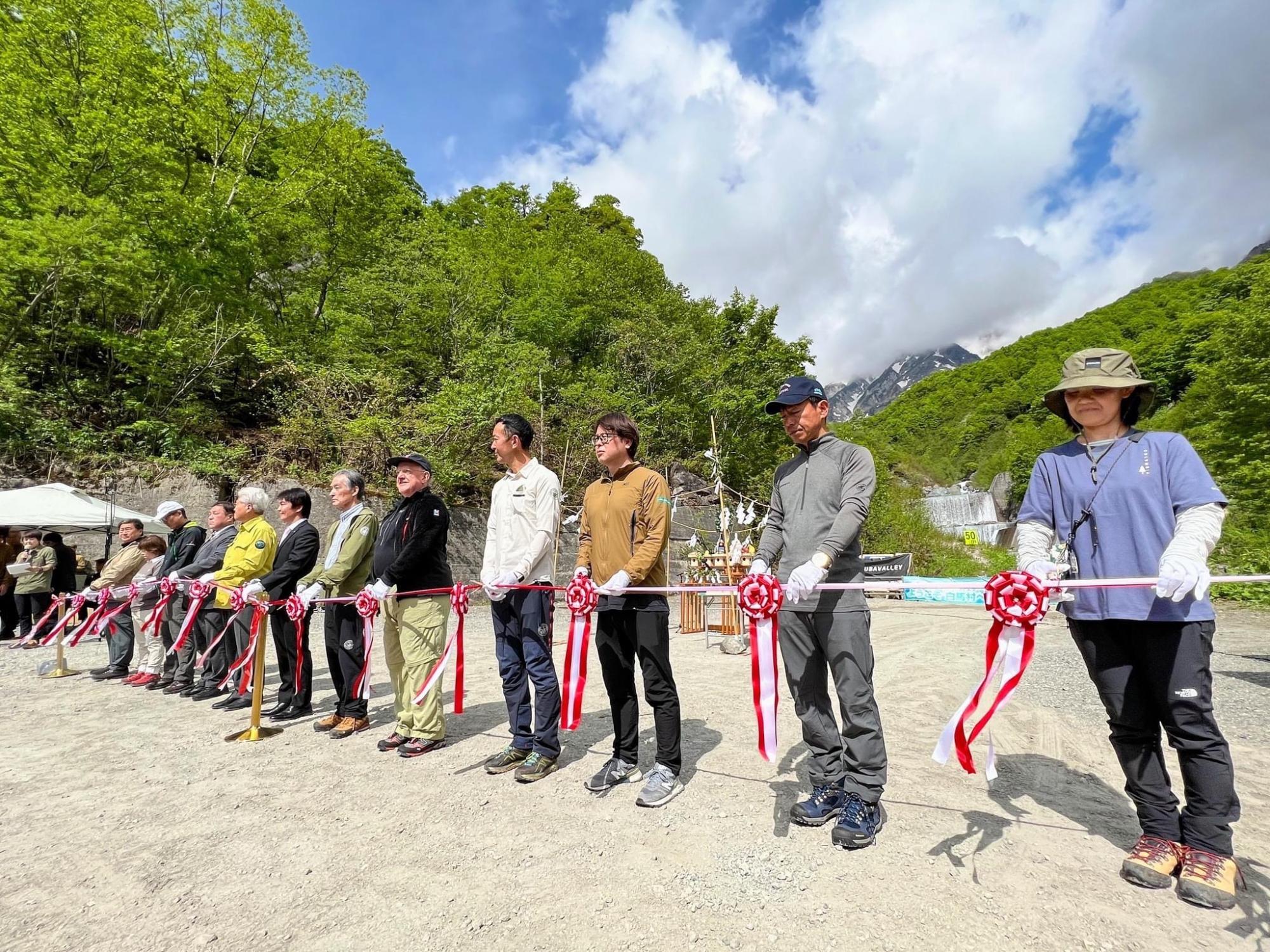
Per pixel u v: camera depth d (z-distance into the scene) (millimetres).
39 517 9273
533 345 17969
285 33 16188
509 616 3541
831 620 2648
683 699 5242
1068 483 2434
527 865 2406
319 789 3238
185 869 2422
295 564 4480
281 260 17953
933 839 2562
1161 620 2146
